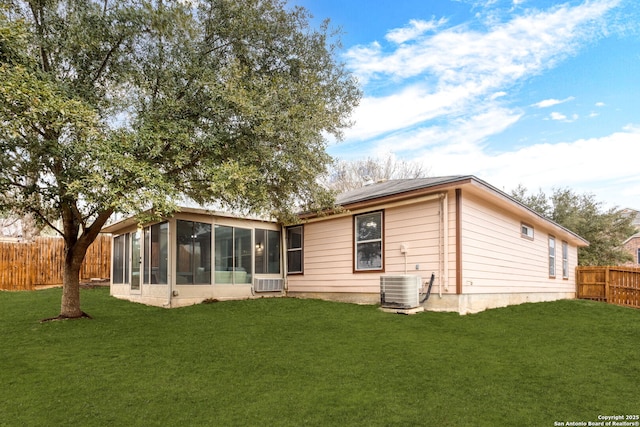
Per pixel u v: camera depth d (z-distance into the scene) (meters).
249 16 7.14
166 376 5.04
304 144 7.24
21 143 6.22
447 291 9.35
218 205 9.23
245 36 7.32
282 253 13.64
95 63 7.02
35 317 8.85
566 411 4.11
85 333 7.21
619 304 13.98
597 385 4.84
